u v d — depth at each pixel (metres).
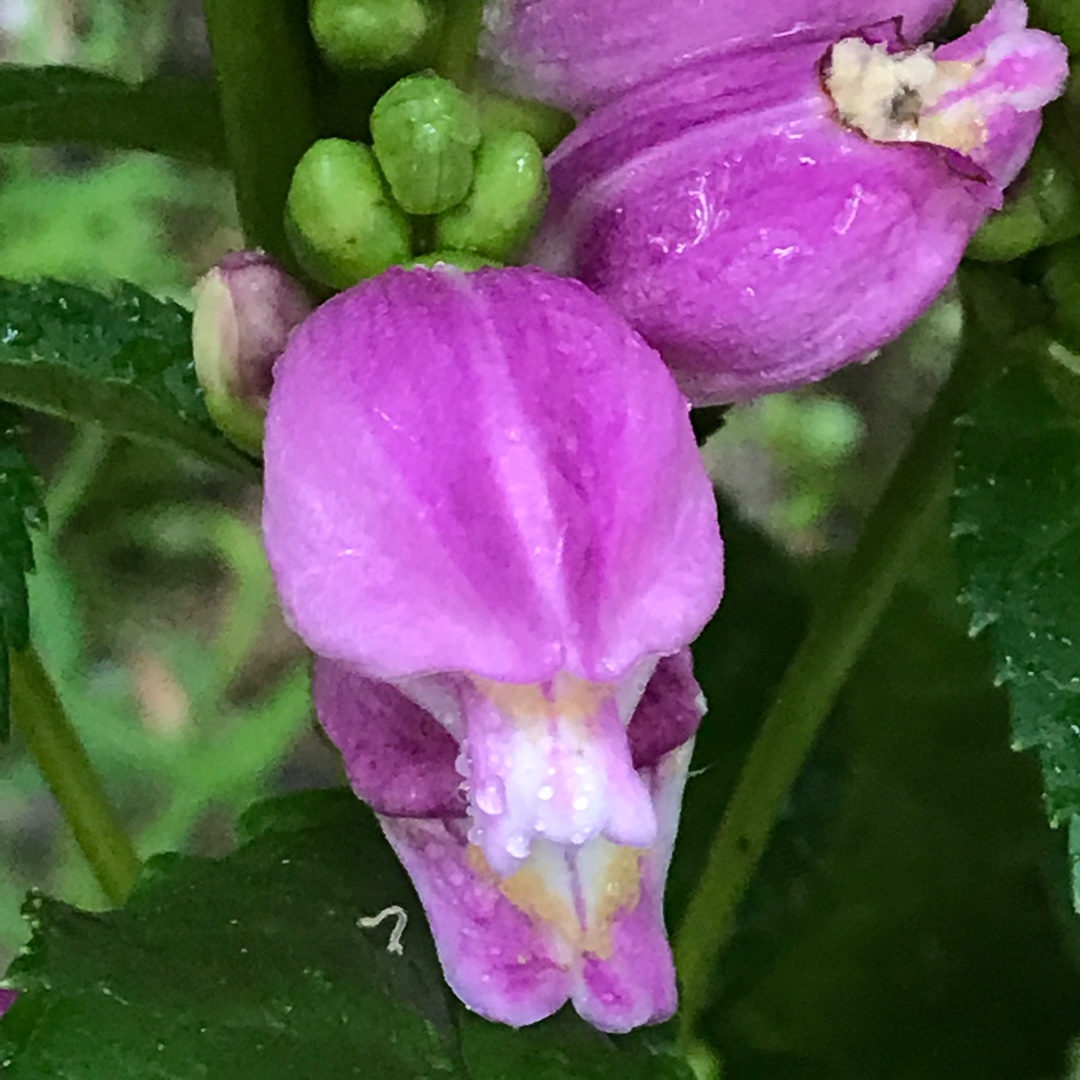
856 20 0.07
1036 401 0.08
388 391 0.06
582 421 0.06
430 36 0.07
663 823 0.07
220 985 0.08
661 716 0.07
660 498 0.06
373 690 0.07
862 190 0.06
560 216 0.07
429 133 0.06
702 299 0.07
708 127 0.07
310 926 0.08
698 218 0.07
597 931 0.07
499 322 0.06
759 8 0.07
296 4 0.07
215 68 0.08
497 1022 0.08
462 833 0.07
